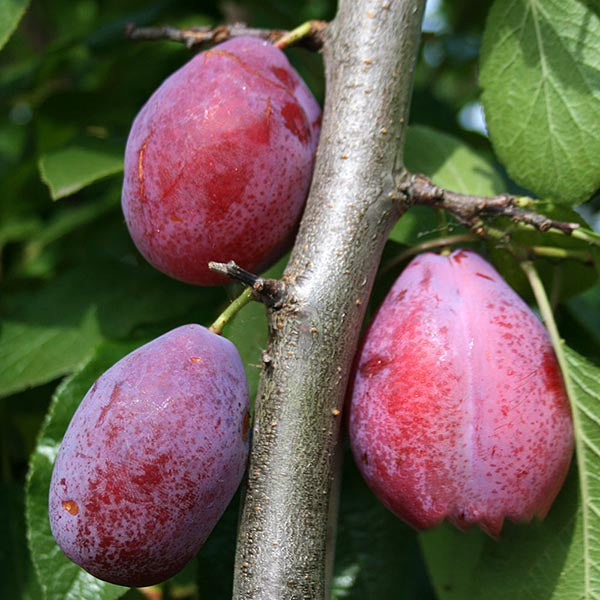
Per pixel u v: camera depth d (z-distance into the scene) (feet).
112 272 1.42
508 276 1.29
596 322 1.64
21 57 2.27
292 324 1.12
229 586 1.31
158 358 1.10
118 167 1.34
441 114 1.63
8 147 2.19
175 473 1.08
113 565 1.09
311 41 1.23
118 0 1.84
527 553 1.20
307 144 1.19
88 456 1.08
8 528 1.41
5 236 1.62
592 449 1.19
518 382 1.14
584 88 1.24
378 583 1.39
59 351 1.37
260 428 1.11
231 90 1.17
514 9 1.26
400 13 1.19
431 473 1.14
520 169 1.27
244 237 1.18
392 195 1.16
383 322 1.17
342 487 1.41
